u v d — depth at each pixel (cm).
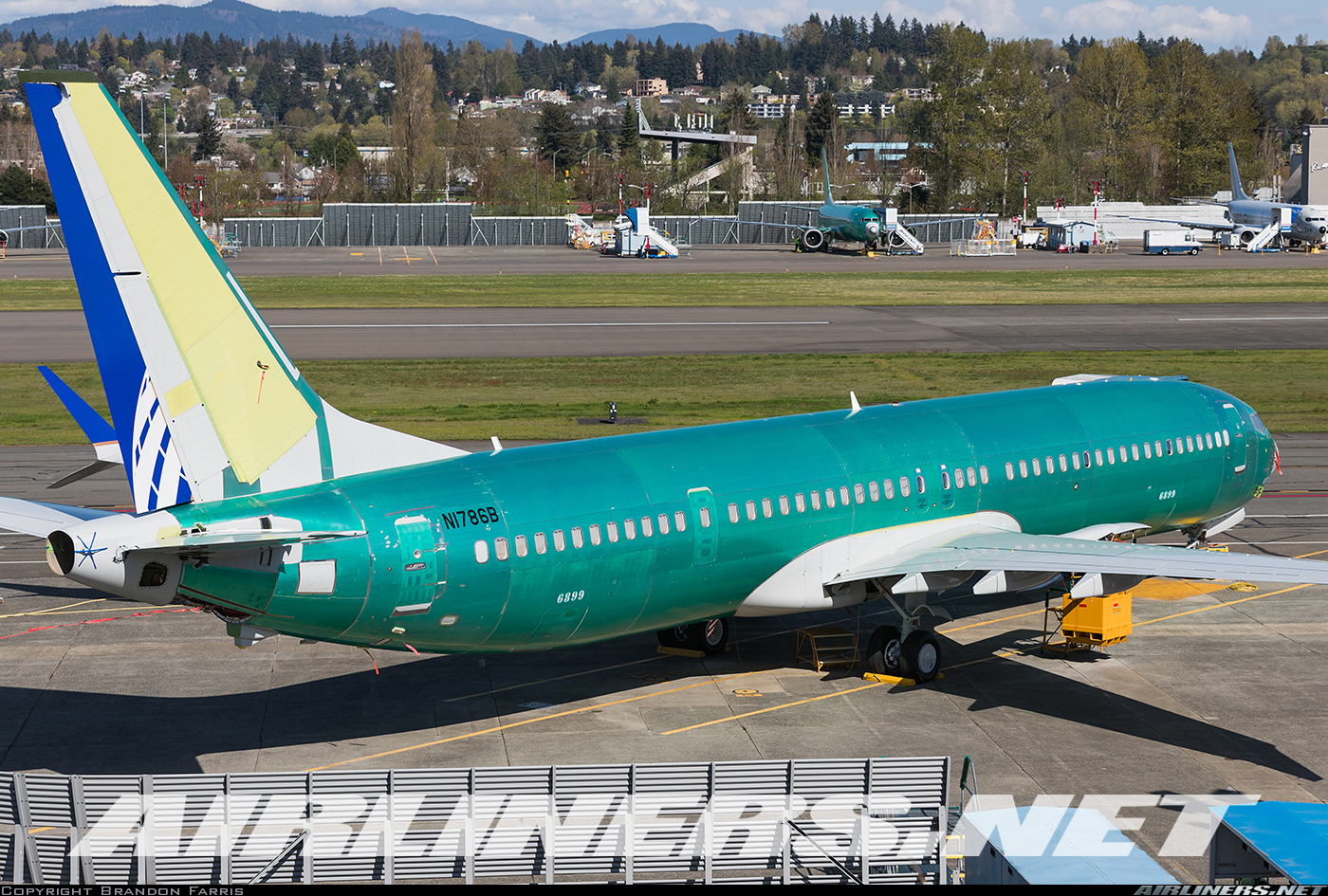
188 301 2758
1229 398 5047
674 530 3472
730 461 3691
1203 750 3319
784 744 3350
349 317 12656
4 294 14000
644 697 3719
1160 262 19138
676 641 4147
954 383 9125
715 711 3600
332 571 2914
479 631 3225
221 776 2628
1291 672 3928
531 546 3216
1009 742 3369
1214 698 3709
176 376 2753
